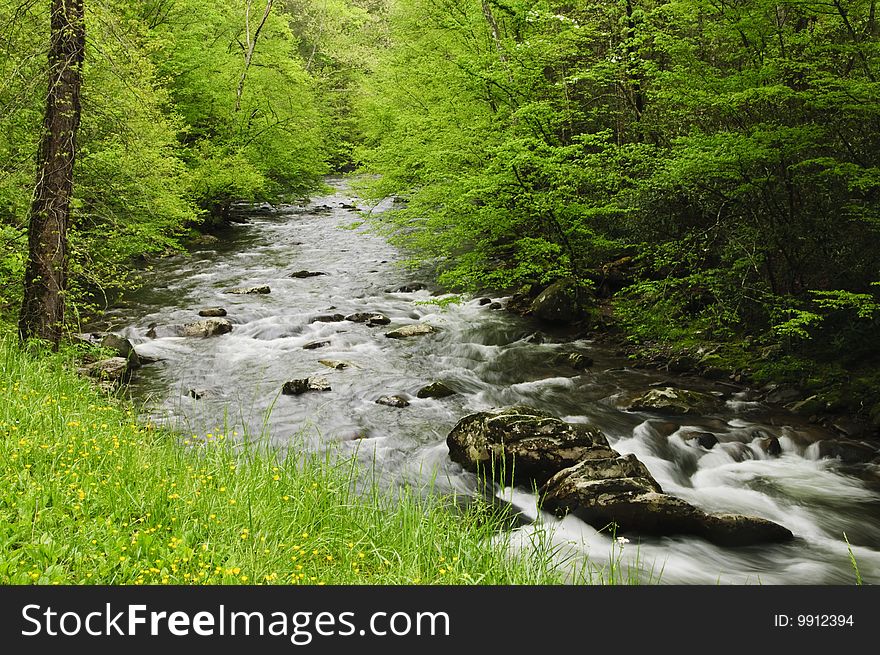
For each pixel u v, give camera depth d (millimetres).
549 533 7418
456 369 13539
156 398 11359
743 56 13219
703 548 7273
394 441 10047
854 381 10859
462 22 19125
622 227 15477
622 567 6738
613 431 10484
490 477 8805
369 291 20609
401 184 19516
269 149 32625
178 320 16672
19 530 4953
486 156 16375
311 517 6141
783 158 11336
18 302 12141
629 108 17953
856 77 11078
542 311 16766
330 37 56844
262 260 25266
